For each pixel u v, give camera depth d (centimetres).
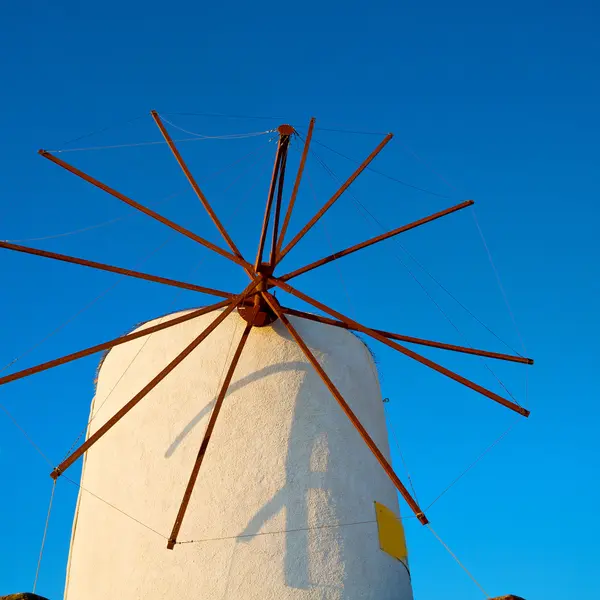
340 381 1306
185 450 1201
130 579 1131
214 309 1228
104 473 1236
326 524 1166
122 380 1312
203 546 1130
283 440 1210
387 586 1185
